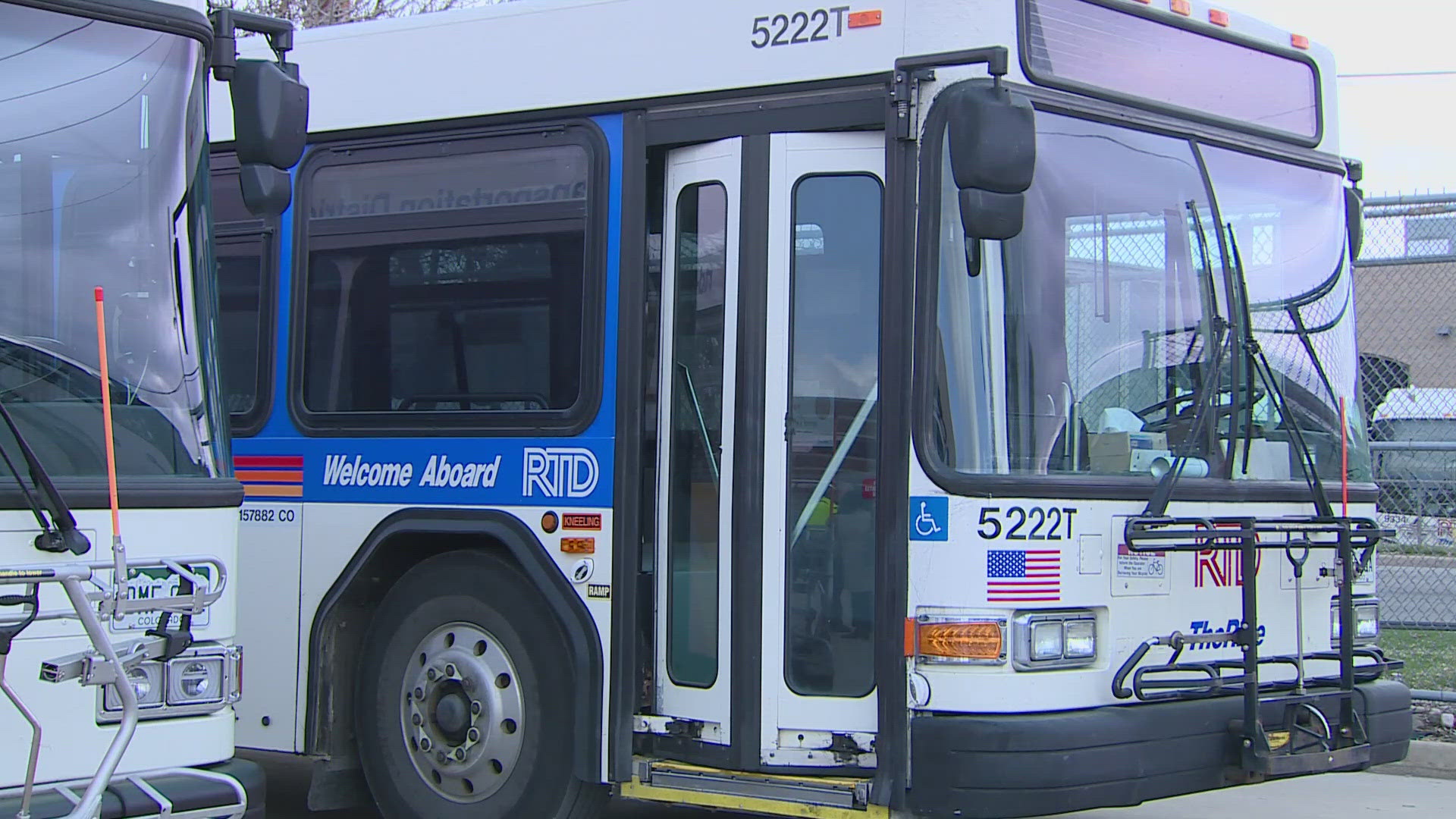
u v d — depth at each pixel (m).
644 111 6.01
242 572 6.69
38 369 4.26
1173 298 5.80
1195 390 5.79
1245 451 5.88
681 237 5.98
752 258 5.73
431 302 6.43
